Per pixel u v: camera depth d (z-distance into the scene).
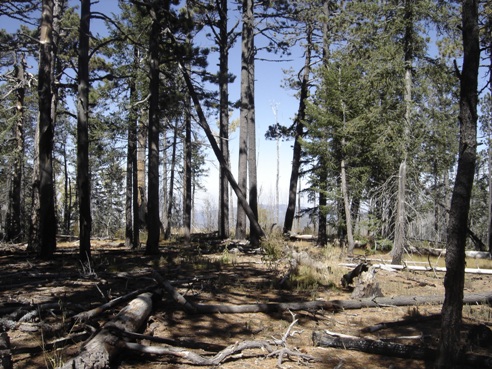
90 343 4.60
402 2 13.75
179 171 38.44
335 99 17.58
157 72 15.17
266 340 5.82
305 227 29.80
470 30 4.88
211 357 5.07
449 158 14.05
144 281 9.26
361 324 6.95
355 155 17.69
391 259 14.81
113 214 42.25
